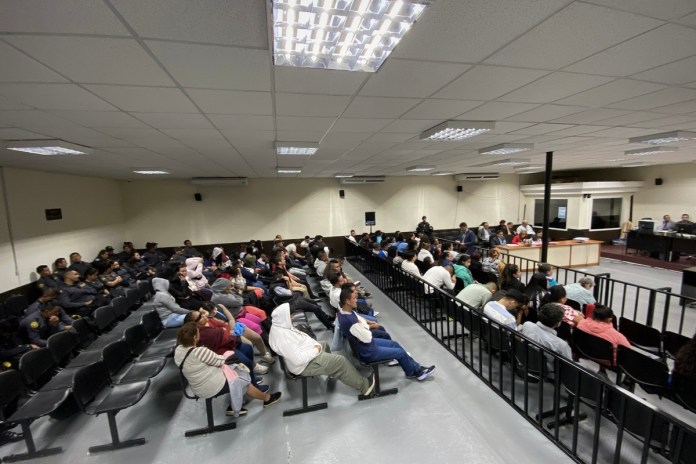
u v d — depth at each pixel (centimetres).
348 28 140
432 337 421
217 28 134
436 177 1172
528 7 126
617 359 262
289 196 1033
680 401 224
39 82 182
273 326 288
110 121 272
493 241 872
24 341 357
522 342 260
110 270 610
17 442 256
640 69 196
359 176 1024
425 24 137
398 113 284
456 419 264
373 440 245
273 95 222
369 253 735
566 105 277
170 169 661
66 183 635
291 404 292
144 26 130
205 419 275
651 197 1012
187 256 810
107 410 234
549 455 225
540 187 1155
